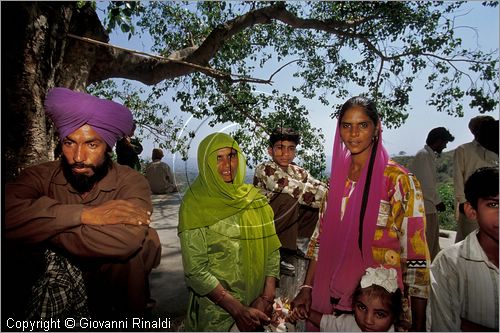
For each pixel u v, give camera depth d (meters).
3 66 1.92
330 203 1.58
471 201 1.33
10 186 1.30
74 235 1.22
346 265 1.50
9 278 1.28
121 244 1.24
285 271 2.32
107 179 1.37
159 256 1.47
